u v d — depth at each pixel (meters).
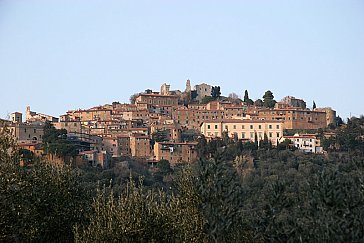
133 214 90.12
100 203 97.31
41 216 100.38
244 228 86.69
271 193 84.38
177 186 105.06
